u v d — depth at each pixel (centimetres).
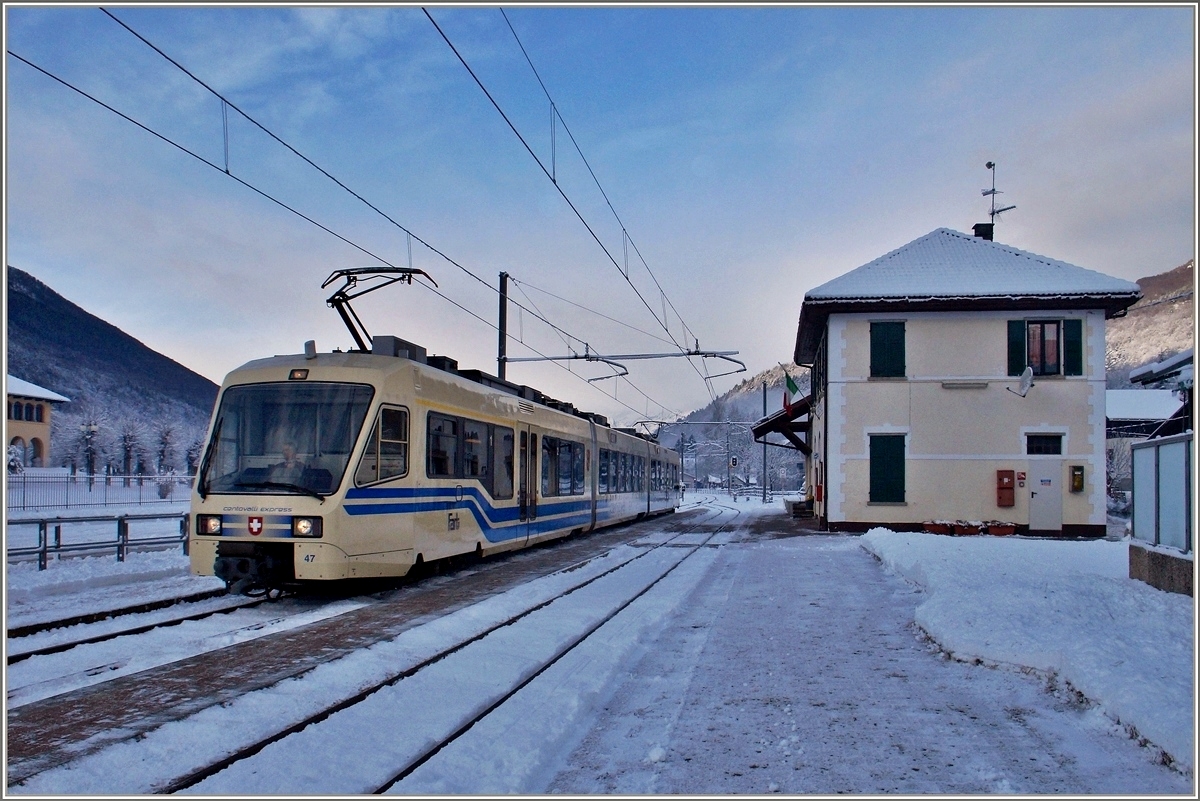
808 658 856
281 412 1182
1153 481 1202
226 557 1126
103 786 491
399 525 1237
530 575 1523
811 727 626
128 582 1321
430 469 1345
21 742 569
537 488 1908
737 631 1007
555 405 2234
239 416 1188
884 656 864
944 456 2547
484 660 815
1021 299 2489
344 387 1197
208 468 1166
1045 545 1844
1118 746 574
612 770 546
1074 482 2494
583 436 2342
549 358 2534
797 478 10919
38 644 855
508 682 734
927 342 2570
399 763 534
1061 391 2517
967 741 588
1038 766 536
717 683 763
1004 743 582
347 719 623
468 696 688
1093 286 2495
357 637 924
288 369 1216
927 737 599
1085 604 979
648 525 3128
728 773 536
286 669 776
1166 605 984
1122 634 799
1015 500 2503
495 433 1647
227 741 570
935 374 2561
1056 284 2519
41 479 3388
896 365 2580
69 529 2617
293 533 1107
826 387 2648
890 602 1217
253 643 891
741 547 2119
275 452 1162
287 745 563
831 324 2606
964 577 1216
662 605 1180
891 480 2564
